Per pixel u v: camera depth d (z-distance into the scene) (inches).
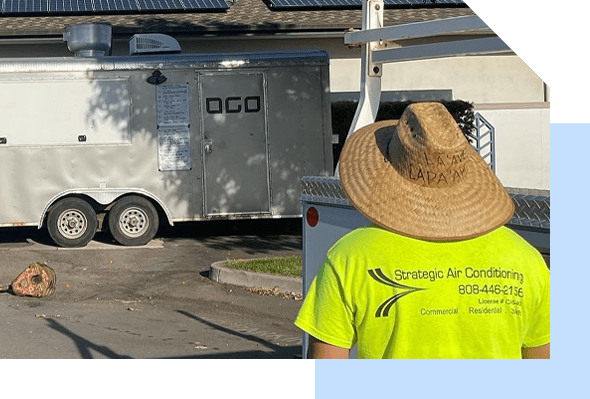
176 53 610.2
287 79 607.2
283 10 793.6
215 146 601.3
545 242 129.7
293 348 320.5
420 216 106.9
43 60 583.2
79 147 586.9
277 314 393.1
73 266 518.0
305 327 109.0
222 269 468.1
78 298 432.8
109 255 553.0
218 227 684.7
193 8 783.7
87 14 768.3
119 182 591.2
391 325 104.5
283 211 609.9
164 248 579.2
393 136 110.9
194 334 345.7
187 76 597.9
